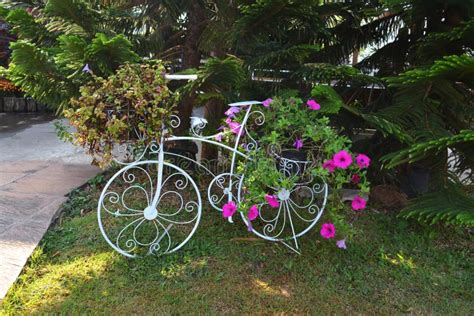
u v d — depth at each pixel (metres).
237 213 2.90
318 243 2.62
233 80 2.89
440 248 2.69
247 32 3.02
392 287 2.24
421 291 2.21
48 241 2.60
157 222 2.79
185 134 3.39
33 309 1.97
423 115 2.73
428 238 2.76
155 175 3.33
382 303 2.10
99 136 2.27
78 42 2.53
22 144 5.37
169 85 3.23
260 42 3.27
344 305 2.08
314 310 2.03
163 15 3.41
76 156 4.73
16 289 2.10
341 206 2.49
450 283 2.28
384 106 3.42
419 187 3.38
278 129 2.46
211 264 2.40
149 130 2.31
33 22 3.07
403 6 3.13
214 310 2.01
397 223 2.94
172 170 3.35
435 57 2.94
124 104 2.27
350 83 3.52
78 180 3.71
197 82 2.75
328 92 2.61
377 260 2.49
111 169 3.82
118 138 2.31
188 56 3.59
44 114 8.23
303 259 2.46
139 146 2.44
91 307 2.00
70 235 2.69
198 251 2.52
